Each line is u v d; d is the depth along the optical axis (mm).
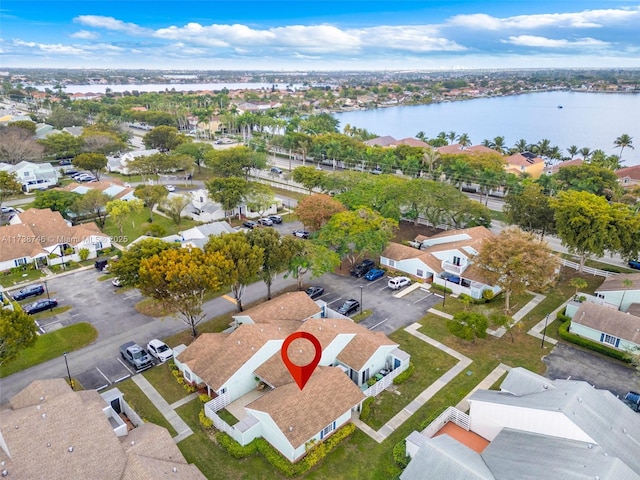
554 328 50969
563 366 44156
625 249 59562
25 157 119750
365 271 64875
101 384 41156
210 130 190875
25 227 69500
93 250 70312
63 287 60562
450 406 38281
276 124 178125
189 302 44719
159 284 43344
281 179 121188
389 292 59375
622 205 62969
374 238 62500
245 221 85562
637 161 163500
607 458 27172
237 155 111812
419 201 76750
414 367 43688
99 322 51688
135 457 29344
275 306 48344
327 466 32688
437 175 110438
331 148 127562
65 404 31562
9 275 63906
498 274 51500
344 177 87875
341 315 50688
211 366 39875
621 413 32344
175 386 41000
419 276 63219
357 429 36156
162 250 49750
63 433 29750
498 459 29750
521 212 70312
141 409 38062
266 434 34438
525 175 117125
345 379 37562
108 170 125562
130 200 85188
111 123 169375
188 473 29688
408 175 113750
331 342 41344
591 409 31469
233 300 57031
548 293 59375
